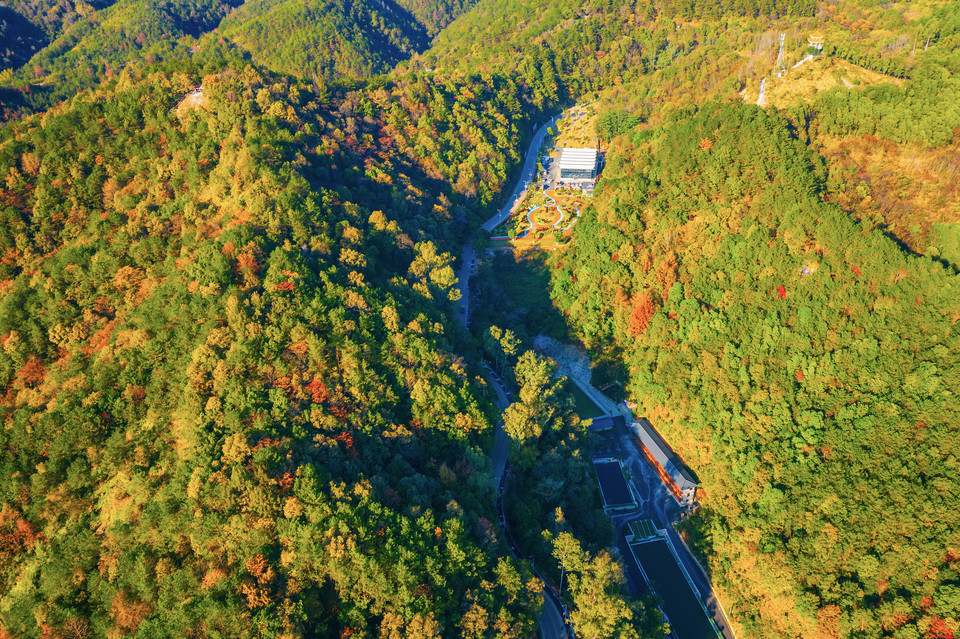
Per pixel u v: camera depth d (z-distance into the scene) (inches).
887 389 6328.7
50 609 5054.1
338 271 7485.2
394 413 6451.8
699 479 7042.3
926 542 5418.3
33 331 7032.5
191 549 5123.0
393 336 6998.0
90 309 7209.6
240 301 6628.9
